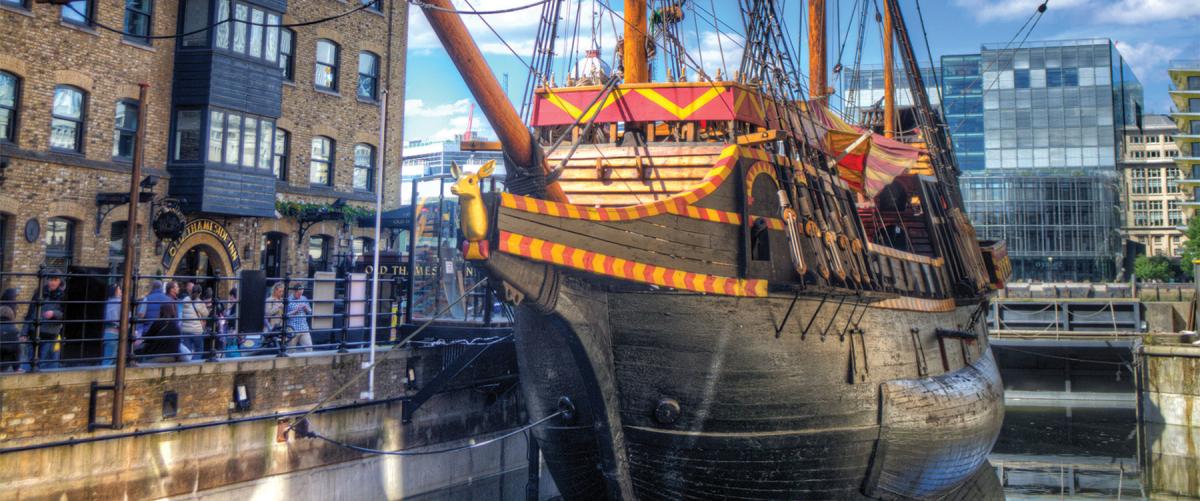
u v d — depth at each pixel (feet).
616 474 35.94
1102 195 279.90
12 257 57.77
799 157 40.04
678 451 35.40
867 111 95.50
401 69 91.66
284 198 78.18
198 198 68.33
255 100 73.00
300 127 80.07
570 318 31.22
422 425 49.24
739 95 38.27
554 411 37.68
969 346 61.77
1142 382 91.61
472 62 24.85
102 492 34.73
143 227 65.82
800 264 34.99
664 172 36.94
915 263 52.21
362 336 51.88
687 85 38.47
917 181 62.90
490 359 53.11
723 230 33.63
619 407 35.06
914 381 45.03
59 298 42.27
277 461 41.11
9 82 58.70
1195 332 98.89
